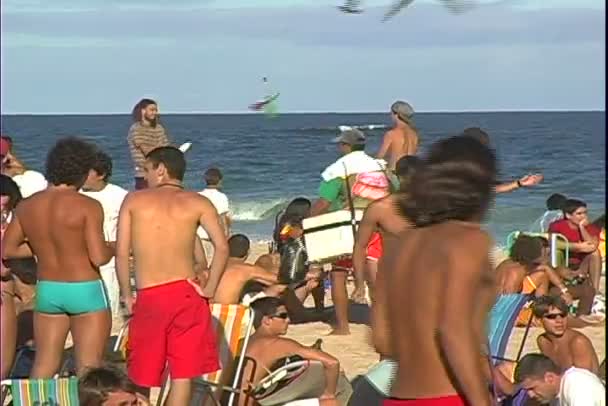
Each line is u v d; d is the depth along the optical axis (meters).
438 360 4.78
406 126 13.81
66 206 8.59
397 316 4.93
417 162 5.02
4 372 8.77
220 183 17.69
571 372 7.44
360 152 12.52
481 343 4.74
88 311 8.66
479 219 4.90
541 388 7.69
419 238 4.93
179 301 8.01
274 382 8.58
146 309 8.03
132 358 8.09
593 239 14.50
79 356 8.70
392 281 4.97
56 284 8.62
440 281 4.76
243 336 8.77
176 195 8.24
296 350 8.68
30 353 9.48
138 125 14.35
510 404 7.78
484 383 4.71
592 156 66.50
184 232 8.13
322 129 85.06
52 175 8.67
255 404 8.65
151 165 8.30
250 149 72.06
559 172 63.06
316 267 13.38
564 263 14.60
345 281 13.04
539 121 118.25
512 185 11.94
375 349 5.11
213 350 8.18
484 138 5.12
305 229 12.60
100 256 8.63
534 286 12.16
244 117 129.50
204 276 9.81
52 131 105.94
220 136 83.81
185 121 122.06
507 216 36.25
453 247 4.75
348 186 12.40
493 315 8.51
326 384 8.62
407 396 4.86
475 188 4.86
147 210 8.17
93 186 11.81
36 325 8.77
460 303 4.69
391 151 13.79
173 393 8.00
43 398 6.83
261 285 11.59
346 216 12.45
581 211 14.57
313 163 66.75
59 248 8.59
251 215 46.31
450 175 4.88
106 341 8.88
